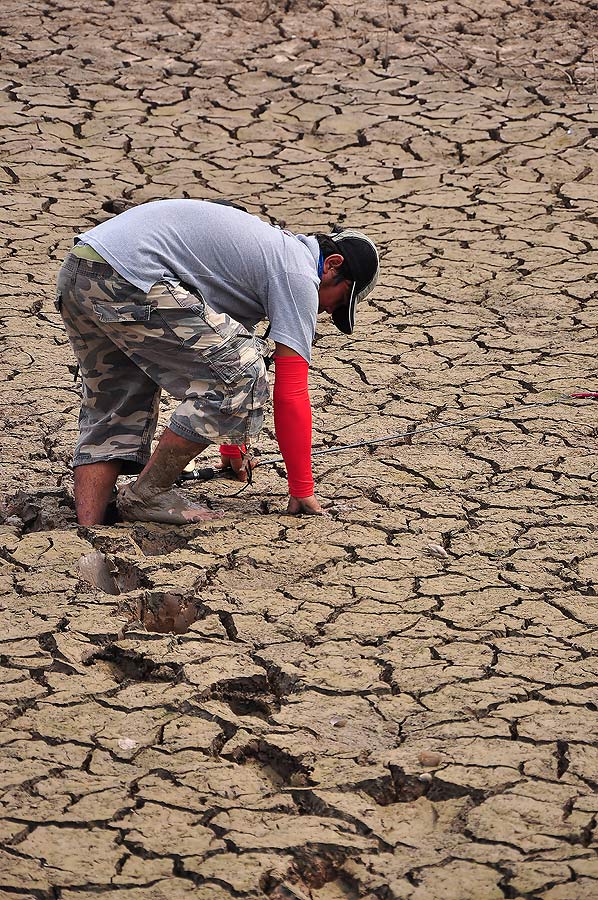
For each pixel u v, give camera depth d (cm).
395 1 2466
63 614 828
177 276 902
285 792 670
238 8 2434
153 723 725
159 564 891
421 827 649
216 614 838
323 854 627
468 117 2008
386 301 1437
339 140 1941
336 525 959
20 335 1319
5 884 599
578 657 789
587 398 1193
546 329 1362
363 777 679
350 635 814
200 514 970
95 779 675
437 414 1169
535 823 645
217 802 659
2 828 636
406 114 2020
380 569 897
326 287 937
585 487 1023
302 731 719
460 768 686
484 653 794
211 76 2158
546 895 596
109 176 1789
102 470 973
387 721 729
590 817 648
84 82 2117
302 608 845
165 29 2345
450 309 1416
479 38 2316
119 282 885
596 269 1515
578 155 1867
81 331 942
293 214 1678
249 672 772
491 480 1039
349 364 1283
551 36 2319
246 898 595
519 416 1159
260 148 1909
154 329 899
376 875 611
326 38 2322
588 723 724
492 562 907
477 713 735
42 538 927
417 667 780
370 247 932
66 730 716
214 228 909
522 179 1798
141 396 976
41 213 1652
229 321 909
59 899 592
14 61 2183
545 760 692
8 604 840
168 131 1958
